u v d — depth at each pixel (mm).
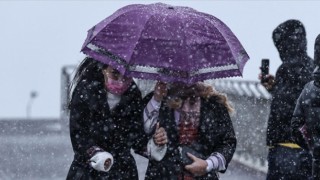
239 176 16969
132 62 7836
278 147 10062
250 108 18984
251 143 18875
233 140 8359
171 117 8258
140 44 7871
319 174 8734
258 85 18547
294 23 10273
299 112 9008
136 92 8391
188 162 8125
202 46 7961
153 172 8289
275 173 10102
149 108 8305
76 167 8266
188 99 8250
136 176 8492
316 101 8742
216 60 7988
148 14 8078
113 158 8336
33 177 16109
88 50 8047
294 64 10141
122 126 8359
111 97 8273
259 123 18156
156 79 7867
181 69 7840
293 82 10070
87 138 8180
